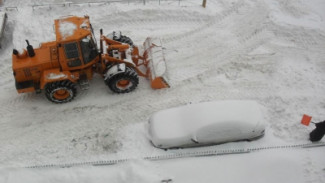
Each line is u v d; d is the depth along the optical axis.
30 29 13.55
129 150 9.51
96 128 10.19
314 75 11.84
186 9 14.86
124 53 11.24
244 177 8.83
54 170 9.05
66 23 10.30
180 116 9.60
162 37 13.71
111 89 11.00
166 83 11.24
